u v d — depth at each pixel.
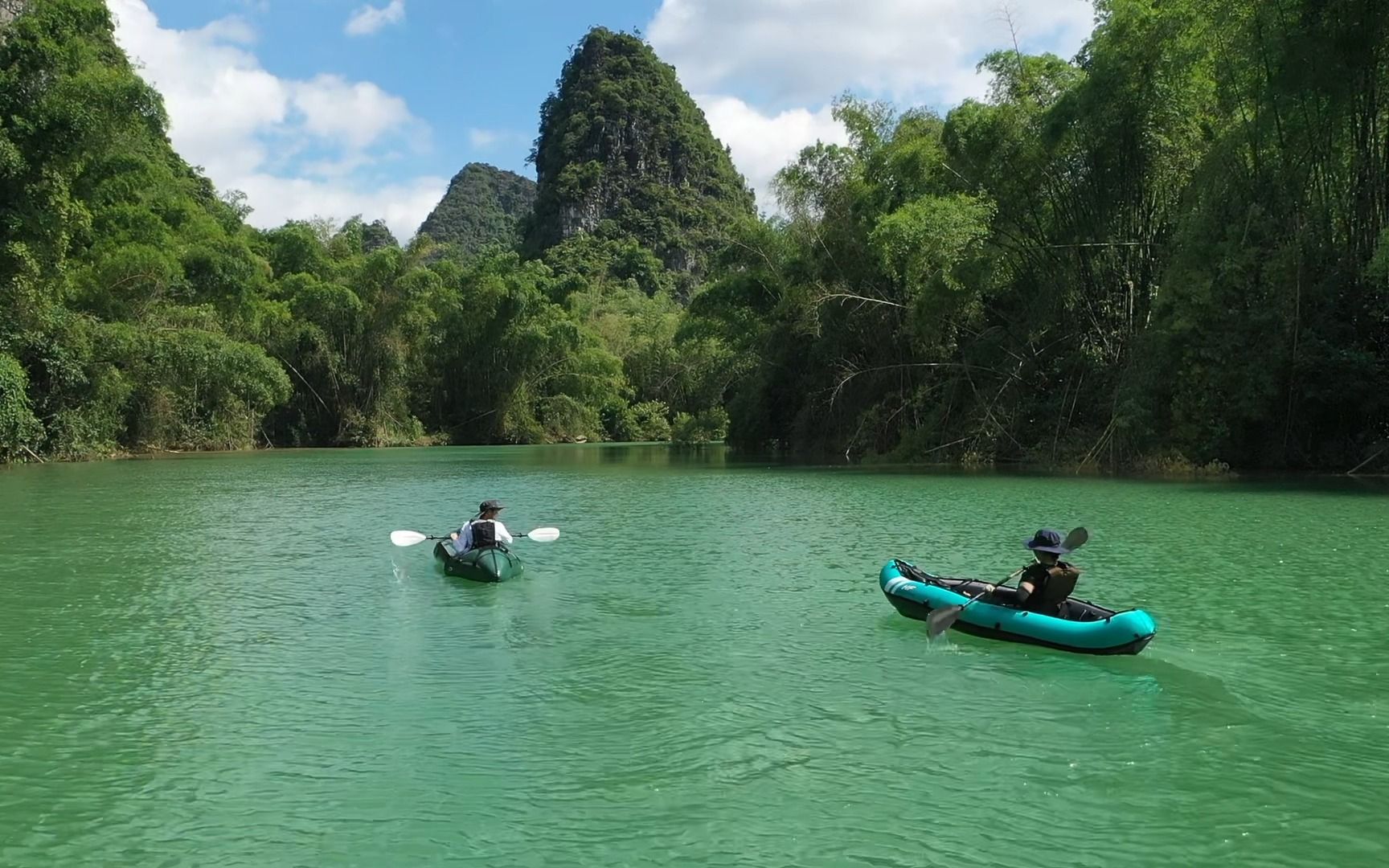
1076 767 6.42
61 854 5.34
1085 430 30.09
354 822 5.70
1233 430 26.41
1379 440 25.64
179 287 46.94
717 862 5.21
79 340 39.50
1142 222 29.56
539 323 68.00
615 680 8.35
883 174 36.22
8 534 17.30
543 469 36.00
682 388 77.19
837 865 5.18
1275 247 25.09
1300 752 6.66
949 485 25.16
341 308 59.31
